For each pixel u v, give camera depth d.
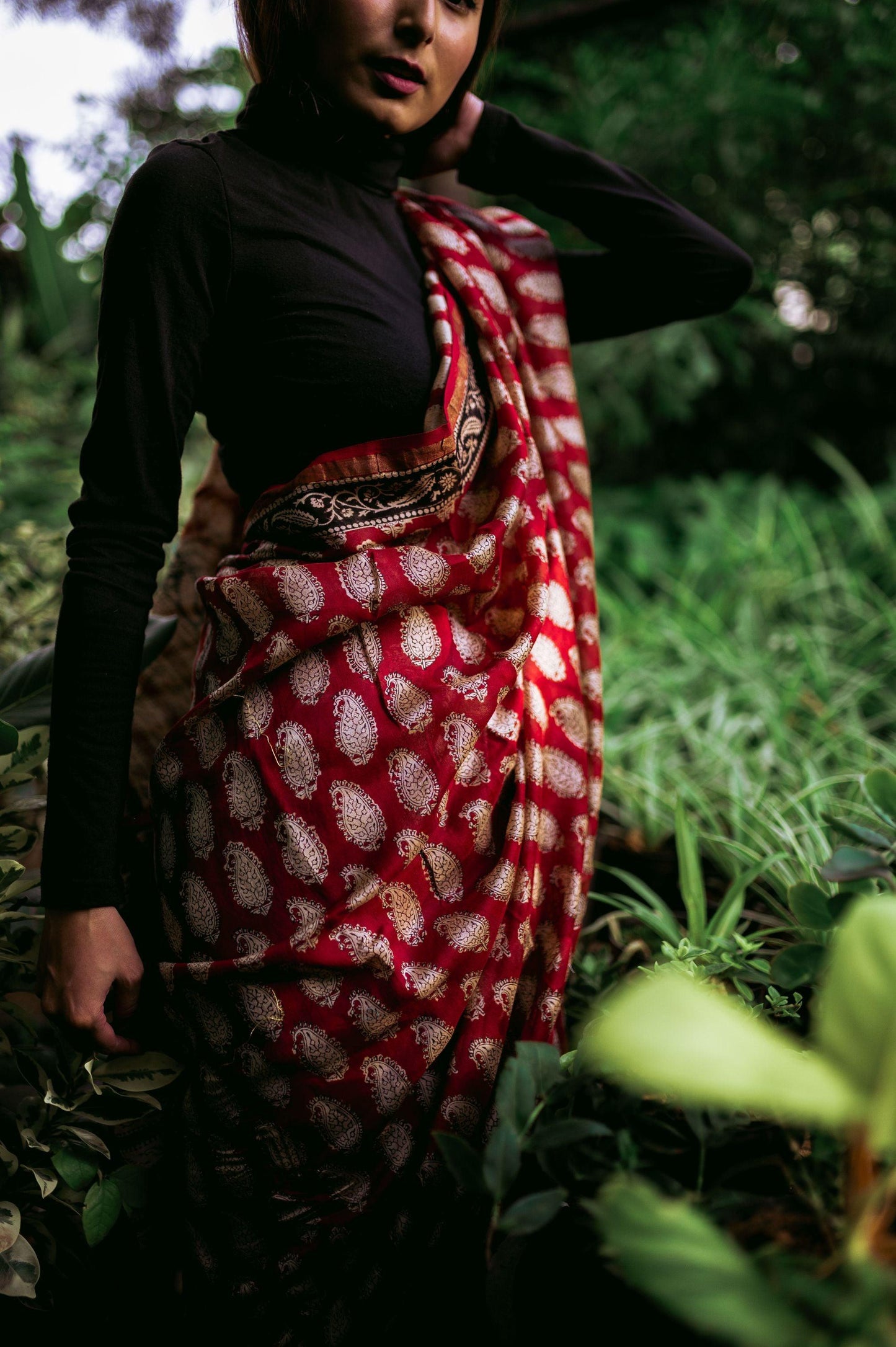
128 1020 0.87
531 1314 0.69
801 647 2.02
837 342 3.72
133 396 0.79
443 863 0.84
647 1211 0.47
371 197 0.92
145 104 2.44
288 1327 0.83
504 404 0.93
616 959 1.27
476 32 0.89
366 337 0.84
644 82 3.41
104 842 0.81
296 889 0.80
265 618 0.82
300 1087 0.81
